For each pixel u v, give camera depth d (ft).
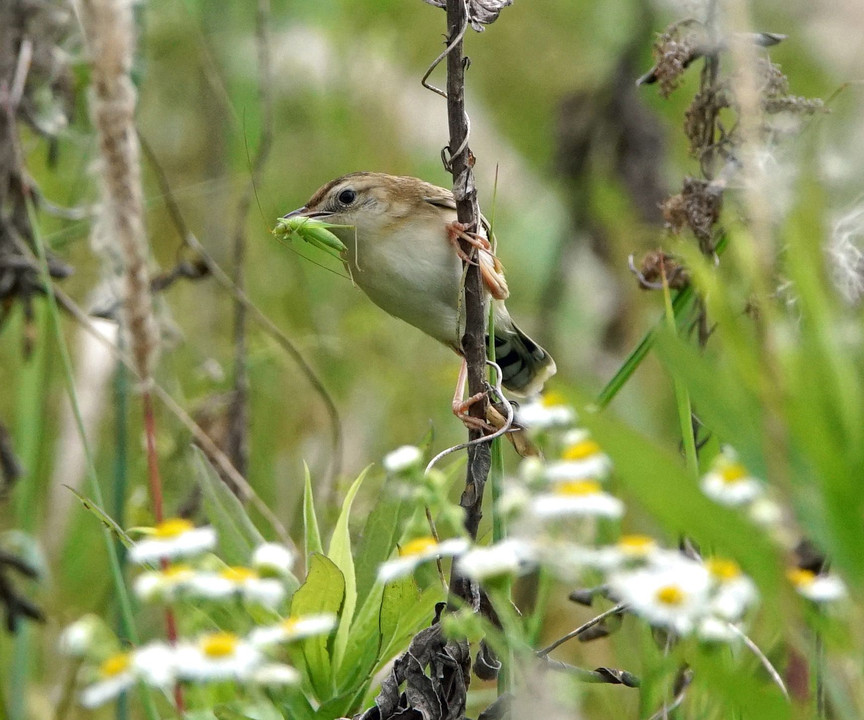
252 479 39.40
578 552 16.24
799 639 15.16
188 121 46.62
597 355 43.86
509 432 24.79
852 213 22.65
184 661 16.98
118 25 25.63
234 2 47.24
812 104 24.47
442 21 52.37
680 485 14.21
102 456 38.09
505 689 20.53
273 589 17.93
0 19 30.30
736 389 15.67
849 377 14.75
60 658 34.76
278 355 40.65
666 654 21.38
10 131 29.91
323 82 47.29
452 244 32.12
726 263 26.99
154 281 33.35
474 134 48.34
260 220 44.98
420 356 44.78
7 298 30.12
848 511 14.53
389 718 20.45
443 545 16.96
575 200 44.55
